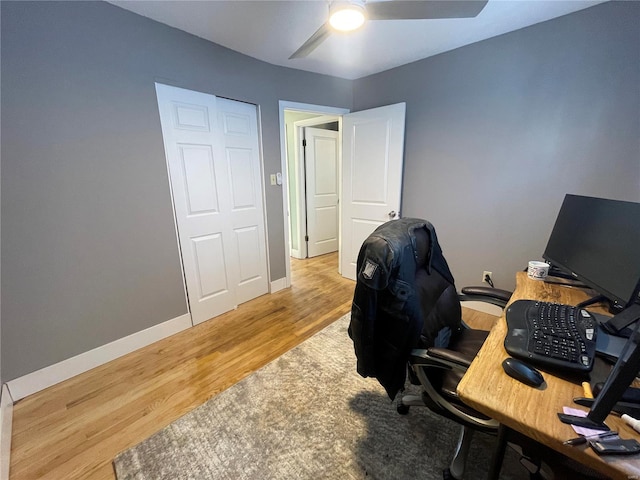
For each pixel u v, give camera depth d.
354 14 1.35
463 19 1.81
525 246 2.19
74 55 1.55
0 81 1.36
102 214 1.77
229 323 2.41
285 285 3.15
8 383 1.53
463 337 1.37
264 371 1.80
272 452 1.26
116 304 1.90
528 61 1.95
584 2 1.64
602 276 1.05
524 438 0.79
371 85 2.91
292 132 4.06
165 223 2.07
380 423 1.41
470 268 2.51
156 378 1.75
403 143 2.68
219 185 2.37
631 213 0.96
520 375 0.72
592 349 0.77
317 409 1.50
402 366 1.05
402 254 1.01
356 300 1.04
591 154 1.82
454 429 1.37
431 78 2.44
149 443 1.31
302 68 2.70
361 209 3.11
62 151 1.58
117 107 1.74
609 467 0.51
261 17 1.78
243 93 2.39
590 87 1.76
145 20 1.78
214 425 1.41
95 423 1.43
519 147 2.09
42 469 1.21
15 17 1.37
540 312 0.99
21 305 1.55
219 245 2.45
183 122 2.06
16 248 1.50
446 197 2.54
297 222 4.24
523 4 1.66
